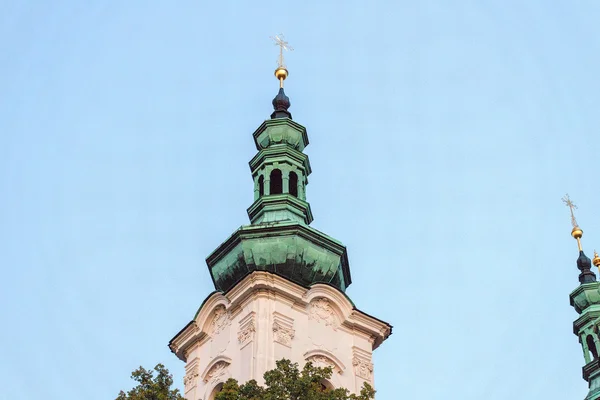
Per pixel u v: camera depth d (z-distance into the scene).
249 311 68.38
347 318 71.00
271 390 51.97
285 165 78.19
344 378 68.19
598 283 97.56
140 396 53.59
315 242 72.06
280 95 86.06
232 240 72.00
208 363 69.62
